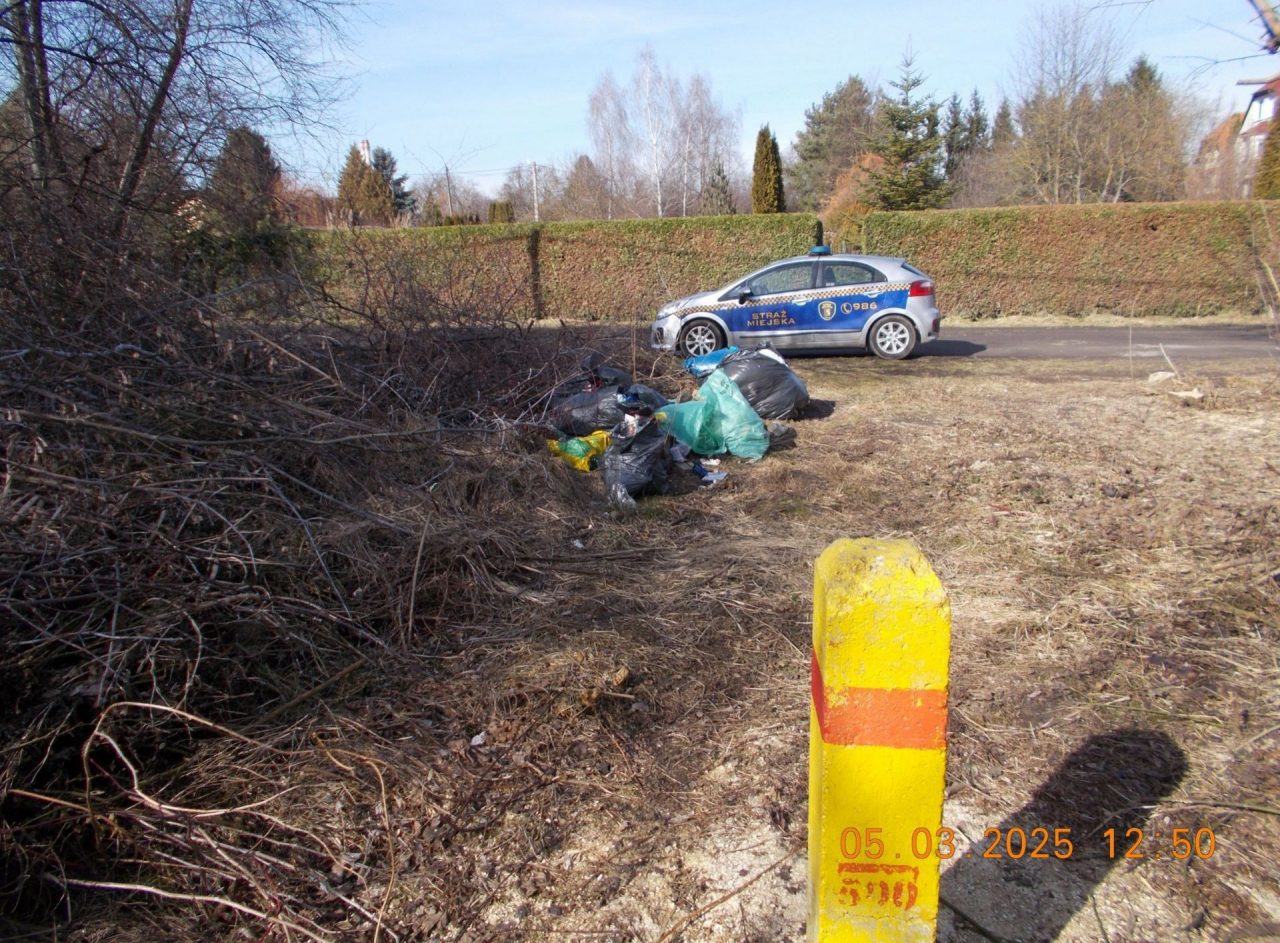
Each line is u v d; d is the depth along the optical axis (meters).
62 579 3.08
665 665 3.73
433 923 2.43
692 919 2.43
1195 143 24.61
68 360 3.61
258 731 3.17
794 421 8.28
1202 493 5.73
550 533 5.12
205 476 3.68
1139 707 3.36
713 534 5.30
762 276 11.96
